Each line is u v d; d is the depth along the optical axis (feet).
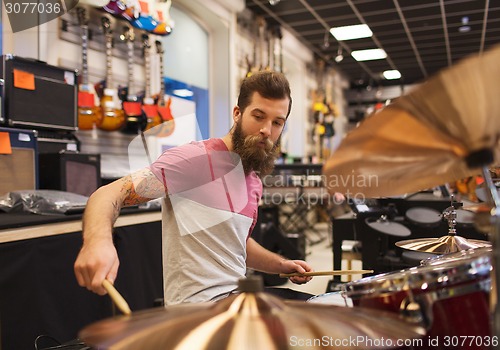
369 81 35.01
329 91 29.66
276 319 1.96
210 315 2.03
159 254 8.66
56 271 6.40
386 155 2.33
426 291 2.43
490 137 2.10
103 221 3.24
